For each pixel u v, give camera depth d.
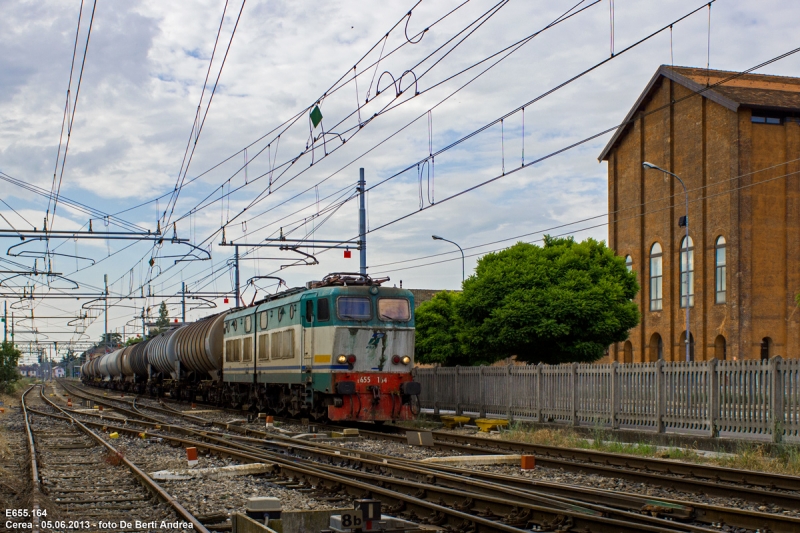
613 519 8.16
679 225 44.88
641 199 49.16
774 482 11.40
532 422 21.80
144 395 51.81
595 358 29.62
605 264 31.89
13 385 58.19
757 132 42.94
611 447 16.20
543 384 22.03
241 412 29.98
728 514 8.70
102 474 13.19
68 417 27.12
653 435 17.70
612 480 11.95
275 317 25.02
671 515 8.91
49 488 11.48
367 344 21.59
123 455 14.84
